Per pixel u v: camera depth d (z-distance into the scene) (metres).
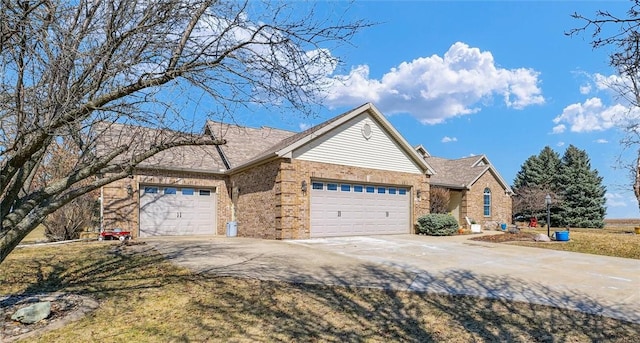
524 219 37.06
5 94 4.53
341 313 5.69
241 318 5.36
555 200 34.00
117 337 4.67
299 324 5.21
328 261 9.44
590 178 37.81
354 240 14.48
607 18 3.51
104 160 5.41
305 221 14.70
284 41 4.78
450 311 5.87
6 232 5.02
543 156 41.50
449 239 15.84
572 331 5.13
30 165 5.54
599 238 15.75
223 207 18.11
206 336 4.74
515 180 44.44
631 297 6.66
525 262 10.05
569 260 10.53
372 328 5.16
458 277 7.97
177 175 16.91
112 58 4.59
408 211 18.31
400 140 17.73
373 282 7.38
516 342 4.77
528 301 6.34
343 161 15.96
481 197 24.86
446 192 22.70
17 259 9.38
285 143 16.83
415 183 18.47
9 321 5.08
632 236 16.91
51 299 6.03
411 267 8.95
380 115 16.97
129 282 7.15
